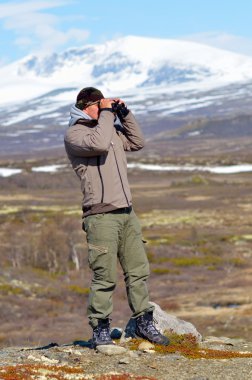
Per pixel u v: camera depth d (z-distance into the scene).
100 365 21.30
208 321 139.75
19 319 152.88
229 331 128.00
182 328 26.45
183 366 21.08
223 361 21.75
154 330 23.61
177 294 176.62
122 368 20.92
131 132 22.80
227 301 160.38
